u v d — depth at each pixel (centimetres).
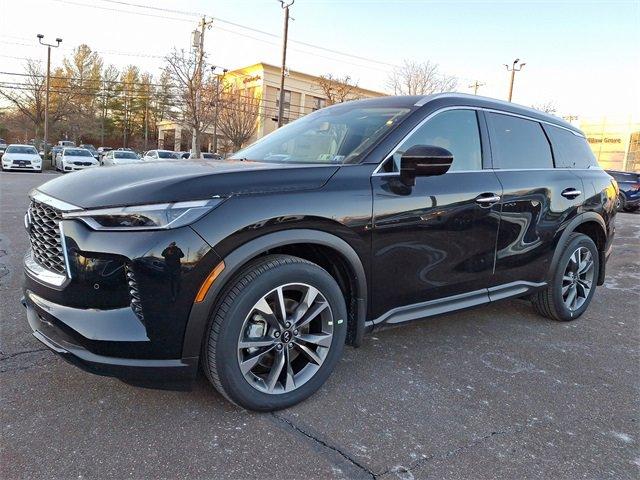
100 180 252
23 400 258
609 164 5062
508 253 361
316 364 272
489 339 387
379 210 280
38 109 5047
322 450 230
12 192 1349
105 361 223
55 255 240
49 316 235
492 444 244
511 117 385
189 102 3466
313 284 261
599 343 393
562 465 230
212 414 254
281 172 258
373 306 293
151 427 240
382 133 304
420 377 312
